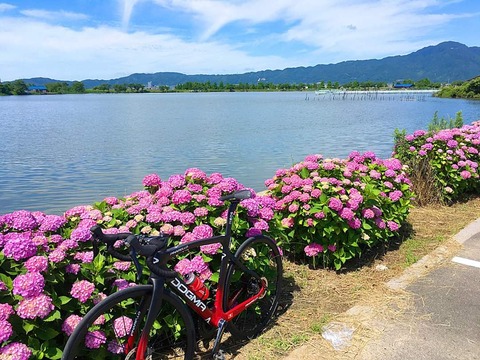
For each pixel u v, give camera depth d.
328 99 106.81
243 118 40.53
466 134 7.86
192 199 3.46
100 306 2.32
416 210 6.82
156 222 3.20
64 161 16.86
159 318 2.96
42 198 11.33
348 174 4.92
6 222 2.88
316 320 3.55
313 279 4.39
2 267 2.55
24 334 2.39
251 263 3.37
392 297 3.88
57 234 2.92
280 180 5.07
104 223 3.26
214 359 2.97
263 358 3.03
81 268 2.70
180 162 16.34
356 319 3.52
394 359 2.97
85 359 2.68
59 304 2.51
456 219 6.31
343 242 4.51
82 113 51.94
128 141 22.92
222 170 14.55
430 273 4.38
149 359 2.66
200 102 88.62
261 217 3.61
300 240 4.70
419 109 54.09
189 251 3.08
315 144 20.97
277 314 3.68
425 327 3.36
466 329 3.32
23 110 60.06
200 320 3.09
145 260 2.68
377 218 4.94
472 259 4.71
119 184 12.85
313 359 3.00
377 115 43.50
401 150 7.75
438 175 7.38
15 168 15.41
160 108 63.47
